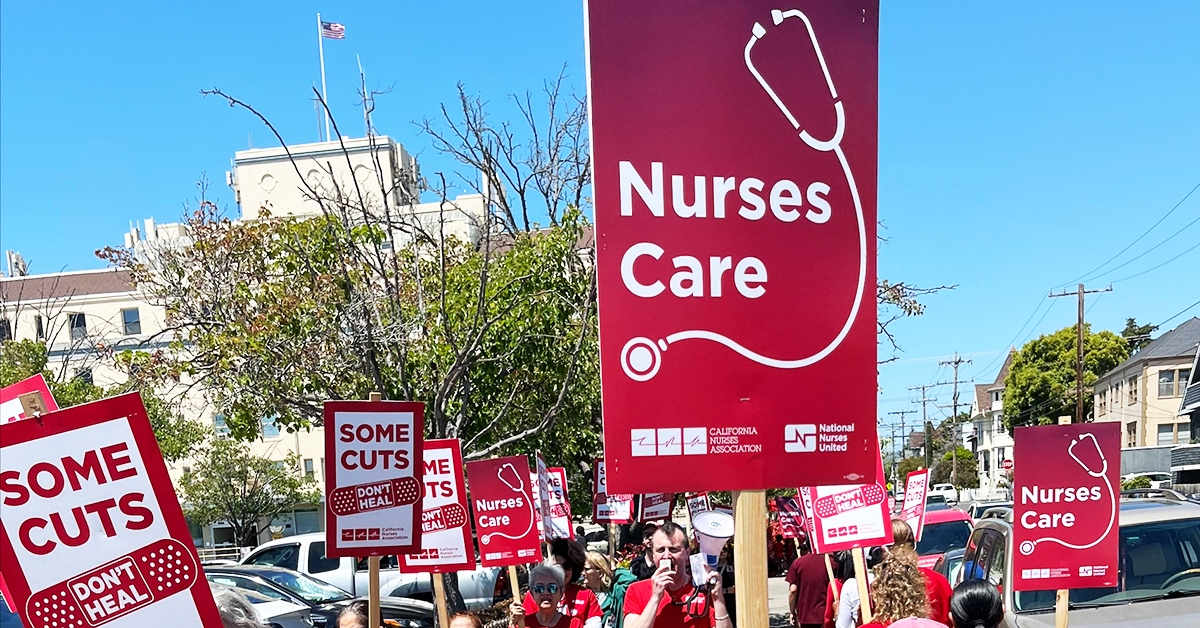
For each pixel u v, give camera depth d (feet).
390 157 49.16
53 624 8.27
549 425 39.09
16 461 8.26
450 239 41.60
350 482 16.16
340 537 15.97
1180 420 154.30
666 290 8.85
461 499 20.81
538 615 21.30
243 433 35.76
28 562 8.23
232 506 101.40
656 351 8.82
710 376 8.91
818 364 9.18
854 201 9.31
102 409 8.57
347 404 16.29
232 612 9.32
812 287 9.18
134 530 8.57
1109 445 16.81
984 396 300.20
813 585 28.84
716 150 8.96
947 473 277.03
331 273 35.55
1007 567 20.74
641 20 8.85
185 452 93.04
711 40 8.98
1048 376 184.85
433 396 36.78
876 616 15.48
